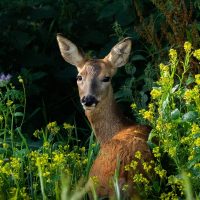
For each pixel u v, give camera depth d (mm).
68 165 11289
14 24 16500
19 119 15195
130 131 11586
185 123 10711
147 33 13984
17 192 10312
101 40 16453
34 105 15898
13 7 16625
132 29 15422
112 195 10547
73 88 16172
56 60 16500
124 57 12742
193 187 10219
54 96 16141
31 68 16391
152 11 15531
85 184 11023
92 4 17000
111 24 16609
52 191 10742
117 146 10922
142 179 10266
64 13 16875
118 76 15227
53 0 17016
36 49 16844
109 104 12320
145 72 13695
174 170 10781
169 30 14844
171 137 10578
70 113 16016
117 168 10445
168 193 10281
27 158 11914
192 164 10102
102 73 12469
